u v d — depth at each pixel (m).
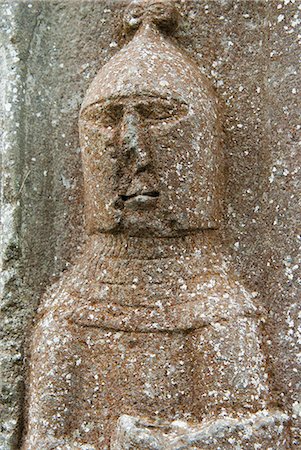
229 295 1.20
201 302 1.19
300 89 1.21
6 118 1.37
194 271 1.22
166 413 1.16
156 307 1.20
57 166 1.40
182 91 1.23
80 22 1.45
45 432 1.18
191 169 1.21
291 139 1.21
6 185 1.36
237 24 1.34
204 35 1.36
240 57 1.33
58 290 1.33
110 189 1.22
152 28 1.33
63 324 1.24
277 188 1.22
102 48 1.42
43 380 1.22
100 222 1.25
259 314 1.21
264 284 1.23
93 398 1.20
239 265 1.26
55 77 1.44
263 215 1.26
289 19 1.25
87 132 1.26
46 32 1.46
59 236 1.37
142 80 1.21
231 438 1.08
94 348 1.21
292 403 1.14
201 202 1.22
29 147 1.38
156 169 1.20
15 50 1.40
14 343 1.31
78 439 1.18
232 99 1.32
